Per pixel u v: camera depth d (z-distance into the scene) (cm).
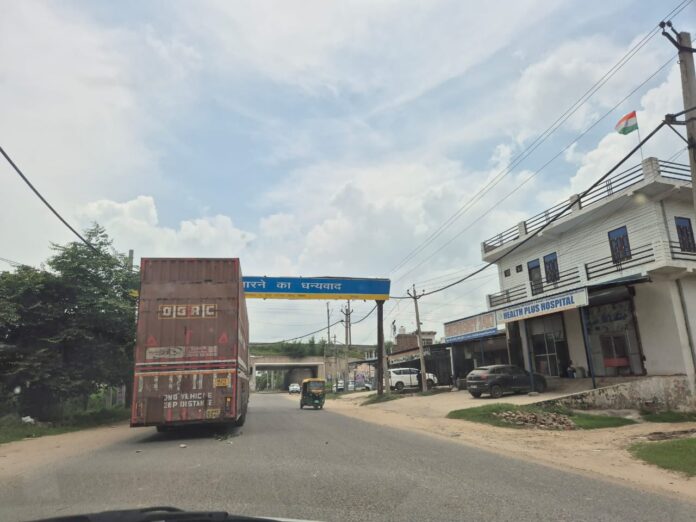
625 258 2372
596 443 1304
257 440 1318
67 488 750
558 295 2366
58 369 1895
